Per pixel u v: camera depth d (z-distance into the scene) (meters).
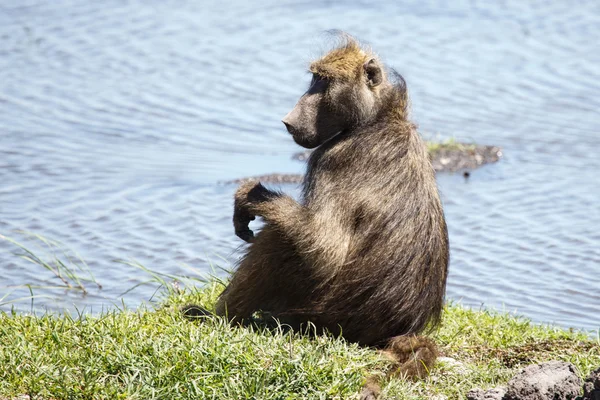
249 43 48.25
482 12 55.88
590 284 23.50
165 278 23.38
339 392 14.48
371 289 16.27
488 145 35.50
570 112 39.12
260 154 34.50
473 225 28.02
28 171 31.78
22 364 15.09
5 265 24.33
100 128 36.53
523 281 23.77
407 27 51.47
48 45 47.47
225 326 16.45
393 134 16.55
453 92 41.25
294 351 15.38
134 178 31.42
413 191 16.45
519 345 17.75
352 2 58.44
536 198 30.28
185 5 57.50
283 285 16.78
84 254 25.11
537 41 49.12
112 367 14.95
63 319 17.06
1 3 57.00
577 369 15.82
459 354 17.22
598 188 31.06
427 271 16.59
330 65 16.80
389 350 16.19
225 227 27.23
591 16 54.69
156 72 43.66
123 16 54.25
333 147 16.62
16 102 39.16
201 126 37.22
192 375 14.70
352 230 16.27
